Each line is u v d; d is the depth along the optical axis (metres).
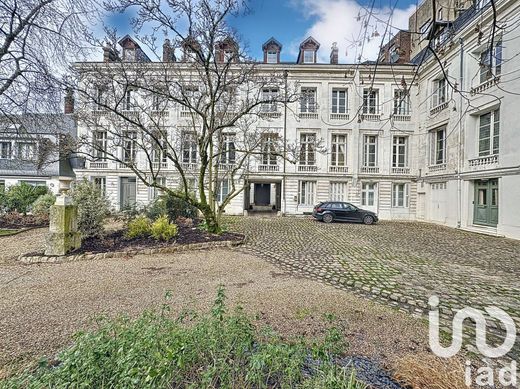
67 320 3.57
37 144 10.85
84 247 7.41
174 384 2.00
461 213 14.41
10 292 4.54
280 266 6.38
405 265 6.59
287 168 19.70
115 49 7.58
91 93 9.13
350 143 19.62
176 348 2.02
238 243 8.73
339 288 4.98
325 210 15.85
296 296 4.50
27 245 8.09
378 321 3.70
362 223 15.92
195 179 18.12
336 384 1.96
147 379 1.71
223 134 13.47
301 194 19.89
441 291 4.89
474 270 6.25
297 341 2.62
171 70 10.71
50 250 6.72
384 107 19.25
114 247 7.54
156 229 8.40
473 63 13.65
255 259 6.98
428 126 17.73
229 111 14.36
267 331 2.68
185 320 3.56
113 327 2.53
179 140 15.12
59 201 6.86
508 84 11.62
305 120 19.66
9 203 13.87
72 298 4.31
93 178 20.02
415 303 4.38
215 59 8.55
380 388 2.35
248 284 5.08
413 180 19.16
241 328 2.49
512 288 5.06
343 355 2.86
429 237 11.20
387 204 19.38
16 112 8.49
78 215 7.85
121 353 2.03
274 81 11.77
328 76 19.47
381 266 6.46
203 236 9.17
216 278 5.40
